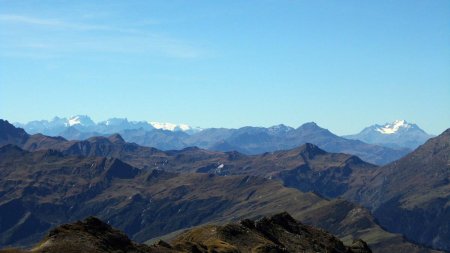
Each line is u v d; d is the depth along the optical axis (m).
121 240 172.00
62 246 153.25
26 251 150.62
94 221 173.75
